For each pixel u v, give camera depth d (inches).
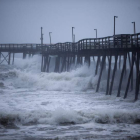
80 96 2341.3
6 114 1467.8
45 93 2568.9
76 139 1168.8
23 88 2979.8
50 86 2977.4
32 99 2186.3
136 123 1438.2
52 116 1494.8
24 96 2359.7
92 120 1466.5
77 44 3216.0
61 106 1867.6
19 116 1466.5
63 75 3213.6
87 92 2591.0
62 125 1400.1
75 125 1398.9
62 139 1173.7
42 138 1188.5
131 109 1720.0
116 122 1455.5
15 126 1375.5
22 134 1246.9
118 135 1225.4
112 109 1656.0
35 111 1561.3
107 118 1475.1
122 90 2576.3
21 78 3334.2
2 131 1291.8
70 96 2352.4
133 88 2664.9
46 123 1429.6
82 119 1461.6
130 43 2289.6
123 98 2165.4
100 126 1380.4
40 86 3070.9
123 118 1482.5
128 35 2225.6
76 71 3208.7
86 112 1518.2
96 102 2015.3
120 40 2269.9
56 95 2423.7
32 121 1451.8
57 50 4042.8
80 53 3100.4
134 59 2192.4
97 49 2578.7
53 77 3216.0
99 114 1493.6
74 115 1477.6
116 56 2317.9
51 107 1835.6
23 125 1395.2
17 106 1862.7
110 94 2358.5
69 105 1907.0
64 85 2945.4
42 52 4842.5
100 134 1243.2
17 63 5890.8
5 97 2285.9
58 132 1278.3
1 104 1931.6
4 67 5403.5
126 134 1240.8
